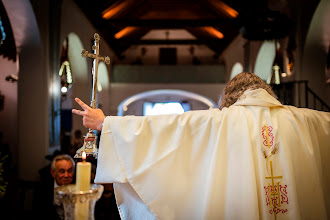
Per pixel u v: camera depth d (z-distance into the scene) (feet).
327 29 22.48
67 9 27.81
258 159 4.52
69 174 9.79
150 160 4.77
